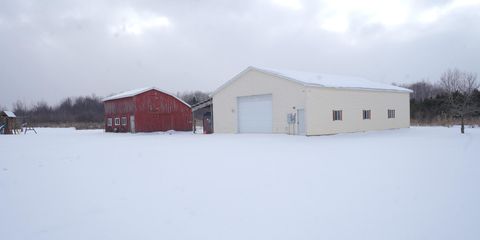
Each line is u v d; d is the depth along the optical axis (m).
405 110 30.45
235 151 13.58
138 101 32.66
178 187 7.14
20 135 31.80
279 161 10.41
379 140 17.56
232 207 5.64
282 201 5.92
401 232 4.45
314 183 7.20
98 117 63.47
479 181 7.11
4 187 7.51
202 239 4.36
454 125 32.41
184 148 15.48
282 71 25.92
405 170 8.46
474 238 4.23
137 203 6.01
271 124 24.48
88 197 6.51
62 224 5.03
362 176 7.81
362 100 25.78
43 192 7.00
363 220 4.91
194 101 54.22
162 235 4.52
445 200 5.77
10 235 4.65
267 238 4.35
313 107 21.94
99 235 4.57
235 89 26.91
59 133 35.25
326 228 4.64
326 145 15.26
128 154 13.45
